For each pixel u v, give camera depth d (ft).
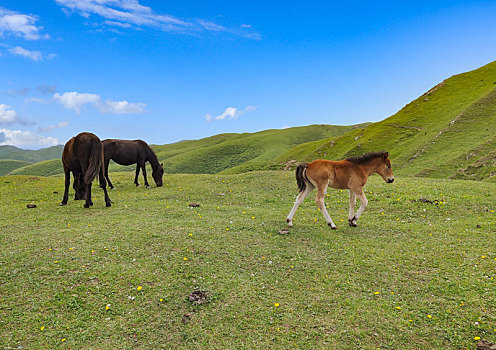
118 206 41.47
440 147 187.62
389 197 44.01
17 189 58.13
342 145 278.87
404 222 33.71
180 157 427.74
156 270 21.15
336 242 27.09
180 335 15.48
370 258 23.61
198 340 15.12
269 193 51.72
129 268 21.27
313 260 23.36
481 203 38.01
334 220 34.78
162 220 32.89
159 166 61.21
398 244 26.48
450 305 17.37
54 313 16.79
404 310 17.15
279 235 28.81
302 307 17.57
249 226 31.19
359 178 30.60
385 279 20.43
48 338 15.05
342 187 31.17
